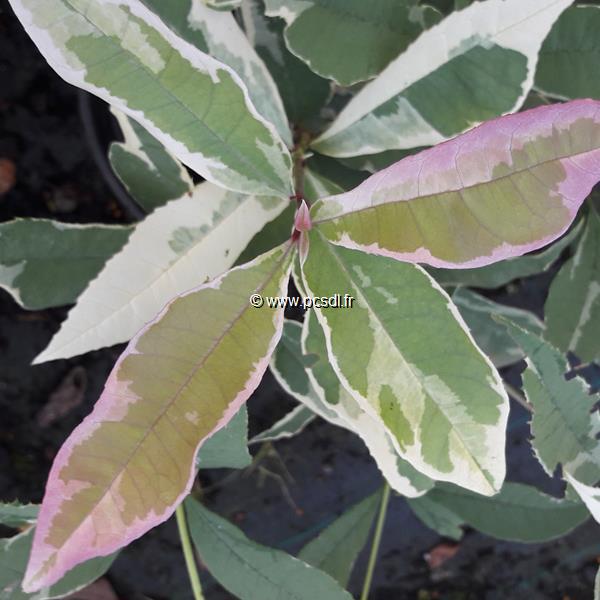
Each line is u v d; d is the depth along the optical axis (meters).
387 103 0.17
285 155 0.15
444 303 0.14
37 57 0.32
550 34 0.19
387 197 0.13
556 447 0.19
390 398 0.15
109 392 0.13
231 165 0.15
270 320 0.14
